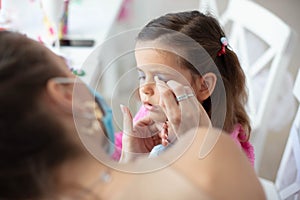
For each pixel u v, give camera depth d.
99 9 1.75
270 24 1.47
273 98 1.40
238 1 1.64
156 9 2.82
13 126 0.43
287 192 1.14
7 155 0.43
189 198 0.51
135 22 2.68
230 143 0.63
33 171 0.44
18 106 0.44
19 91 0.44
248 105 1.42
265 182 1.27
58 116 0.45
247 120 1.05
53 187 0.46
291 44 1.37
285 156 1.21
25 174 0.44
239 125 0.98
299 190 1.07
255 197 0.57
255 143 1.42
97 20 1.66
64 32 1.51
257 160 1.44
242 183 0.57
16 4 1.32
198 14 1.06
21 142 0.43
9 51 0.48
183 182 0.53
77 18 1.68
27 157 0.44
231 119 0.90
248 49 2.22
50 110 0.45
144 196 0.51
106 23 1.63
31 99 0.45
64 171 0.46
